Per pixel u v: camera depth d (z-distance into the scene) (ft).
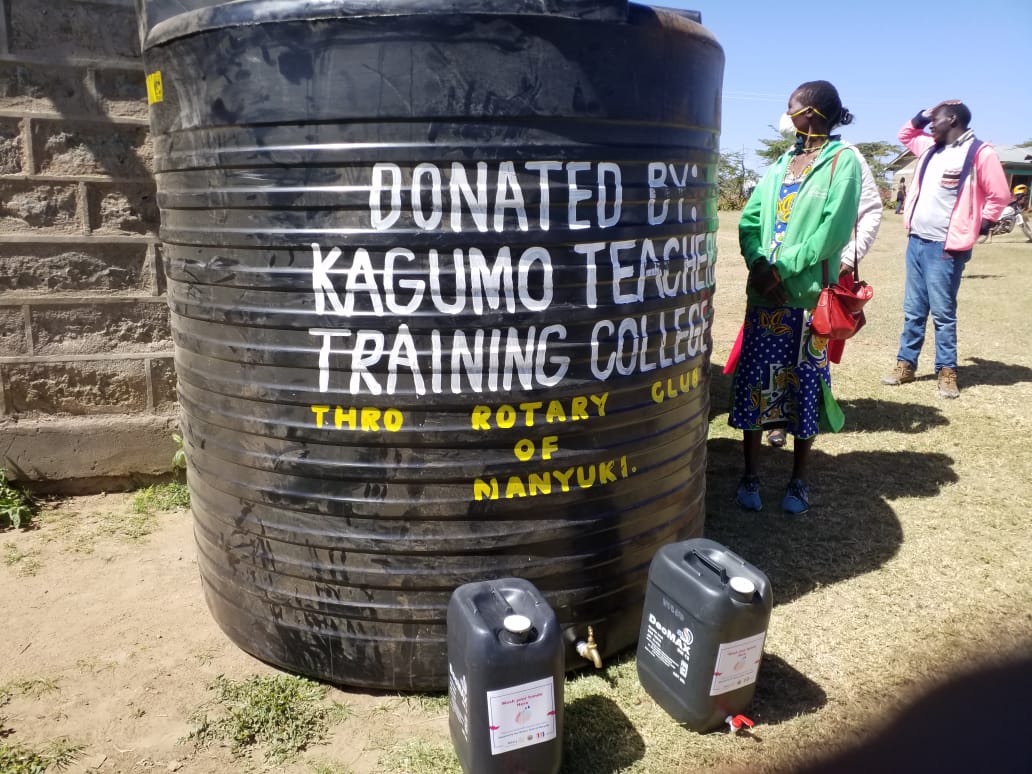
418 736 8.57
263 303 8.26
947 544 12.76
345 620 8.81
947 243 19.60
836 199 11.79
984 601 11.18
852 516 13.71
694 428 10.02
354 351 8.05
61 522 13.67
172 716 8.89
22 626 10.61
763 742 8.45
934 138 19.94
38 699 9.16
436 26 7.45
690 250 9.30
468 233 7.82
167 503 14.40
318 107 7.69
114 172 13.89
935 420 18.53
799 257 12.08
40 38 13.15
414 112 7.60
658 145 8.59
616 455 8.87
